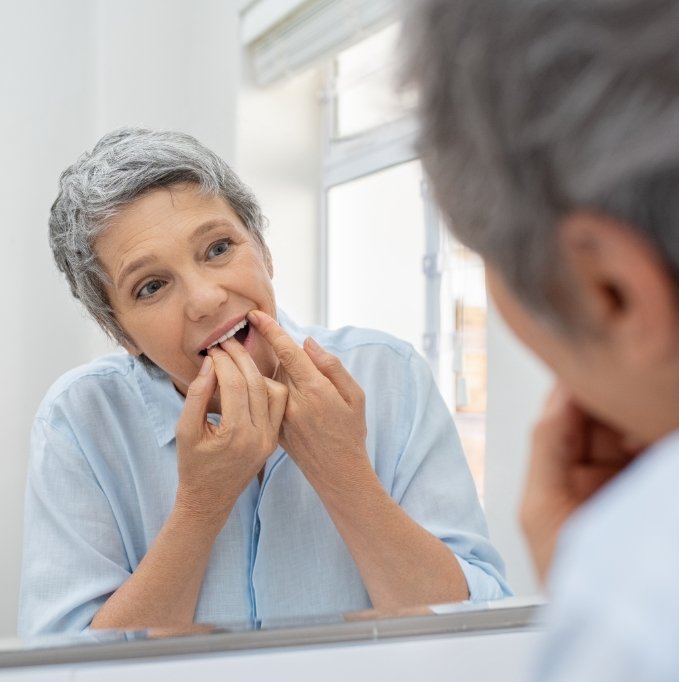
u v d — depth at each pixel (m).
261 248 0.88
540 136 0.25
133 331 0.83
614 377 0.28
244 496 0.91
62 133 1.78
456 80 0.28
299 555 0.90
